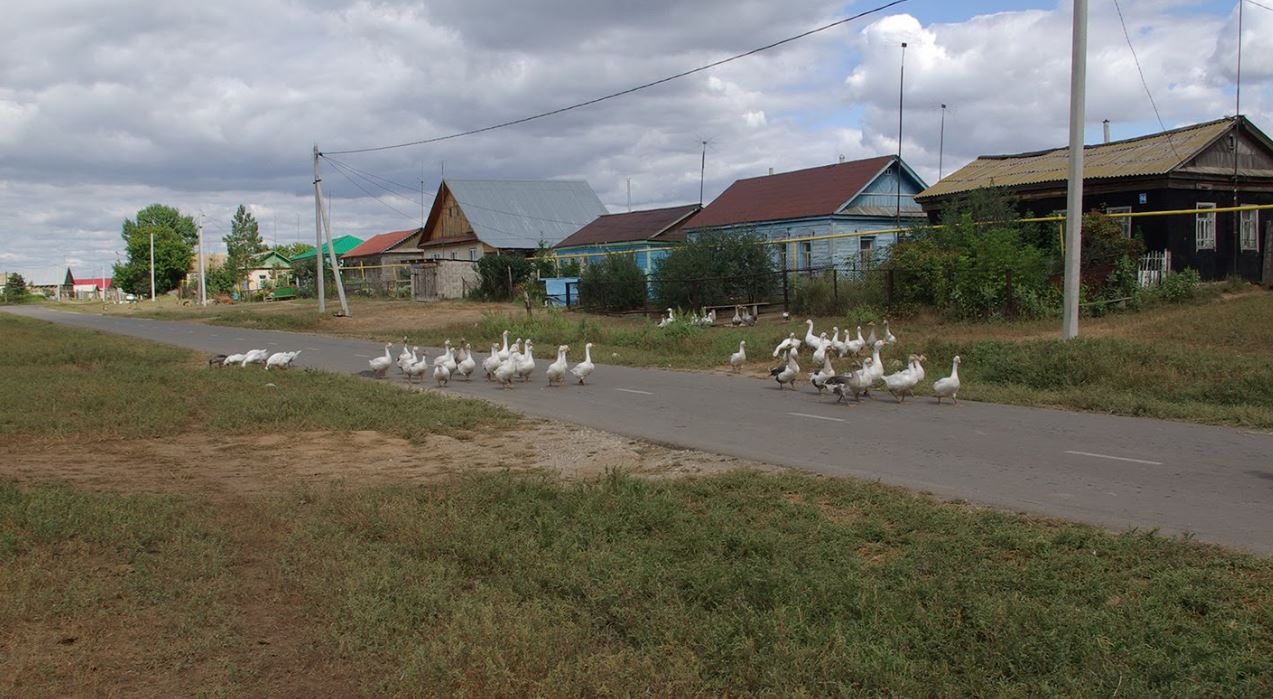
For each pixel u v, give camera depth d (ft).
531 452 37.70
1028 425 40.60
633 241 149.07
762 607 19.15
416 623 18.97
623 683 15.81
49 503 26.61
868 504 26.96
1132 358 50.80
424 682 16.05
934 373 56.59
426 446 39.24
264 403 48.21
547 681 15.75
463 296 163.73
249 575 22.16
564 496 28.04
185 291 284.82
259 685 16.56
